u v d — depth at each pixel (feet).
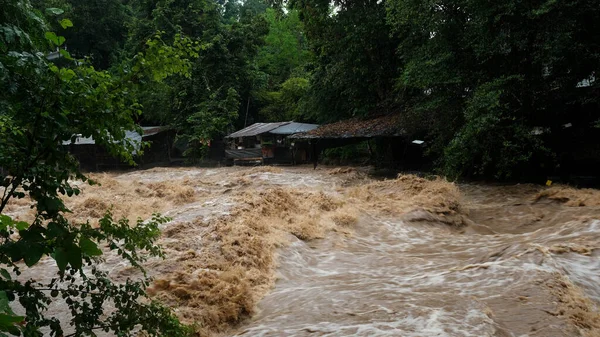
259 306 23.08
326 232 37.99
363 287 22.95
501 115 52.37
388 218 42.63
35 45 10.41
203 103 109.81
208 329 20.81
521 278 21.16
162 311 11.48
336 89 97.81
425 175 64.03
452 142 54.13
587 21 51.29
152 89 11.63
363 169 79.10
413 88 72.90
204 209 38.45
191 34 120.57
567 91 52.85
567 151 56.75
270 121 132.36
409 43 66.39
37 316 9.69
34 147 9.60
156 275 25.81
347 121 87.40
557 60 49.26
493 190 55.16
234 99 112.16
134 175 84.23
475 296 19.67
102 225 11.15
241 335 18.33
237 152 105.29
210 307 22.16
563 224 35.01
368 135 72.33
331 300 20.93
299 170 83.30
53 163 9.78
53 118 9.53
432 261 29.78
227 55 117.60
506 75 55.47
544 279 20.67
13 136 9.27
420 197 46.85
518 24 52.54
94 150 109.50
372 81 87.61
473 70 59.16
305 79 135.44
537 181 58.23
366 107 88.17
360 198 49.32
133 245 11.64
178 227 33.35
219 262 27.81
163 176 80.43
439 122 60.70
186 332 12.28
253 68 134.10
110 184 59.21
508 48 53.72
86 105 10.04
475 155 56.85
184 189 57.47
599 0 47.78
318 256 32.96
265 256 29.63
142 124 137.80
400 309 18.44
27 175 9.39
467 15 57.52
